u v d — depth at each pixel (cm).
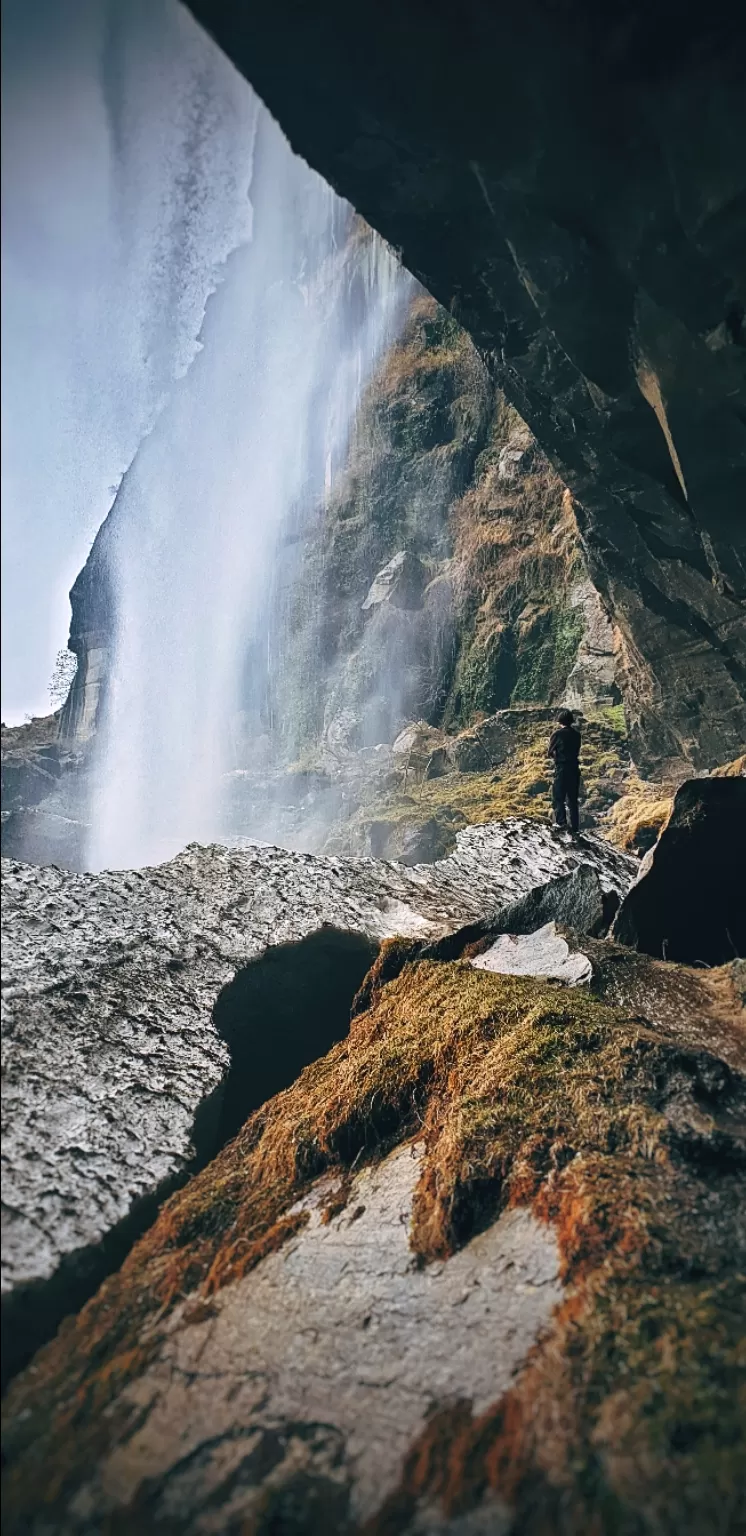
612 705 2031
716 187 488
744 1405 169
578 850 725
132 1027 375
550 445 906
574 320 624
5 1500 193
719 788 419
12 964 391
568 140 500
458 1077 311
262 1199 294
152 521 3209
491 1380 193
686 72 452
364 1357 209
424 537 2853
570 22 441
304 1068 396
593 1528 156
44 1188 285
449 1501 168
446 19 440
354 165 543
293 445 3269
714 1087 263
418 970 418
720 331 564
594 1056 290
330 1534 167
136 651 3281
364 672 2673
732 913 406
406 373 3023
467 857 695
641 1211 221
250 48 456
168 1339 233
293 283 3388
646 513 910
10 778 2959
